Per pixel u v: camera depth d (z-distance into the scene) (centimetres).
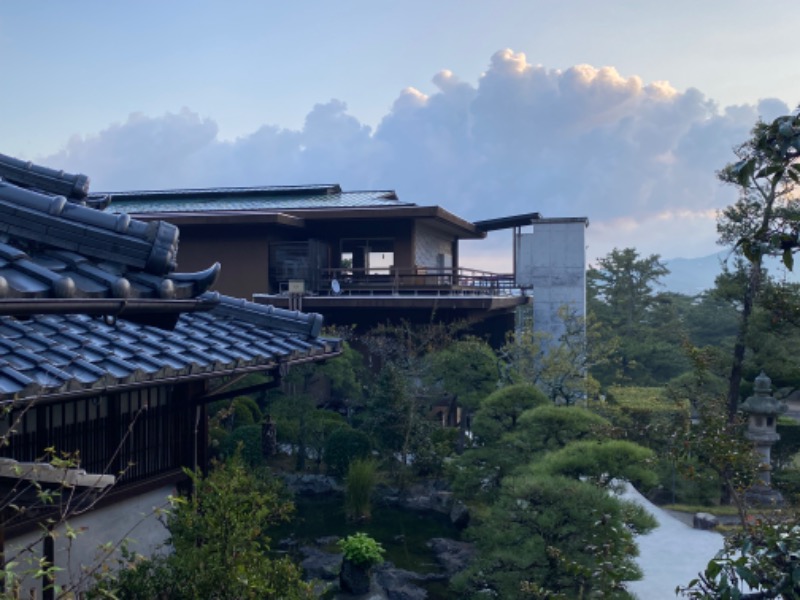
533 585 781
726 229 1633
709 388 1981
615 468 1061
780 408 1673
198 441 793
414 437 1767
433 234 2833
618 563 733
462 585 926
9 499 386
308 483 1727
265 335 708
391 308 2389
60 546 597
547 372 2097
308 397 1902
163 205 2847
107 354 482
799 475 1733
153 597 545
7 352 422
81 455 623
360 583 1155
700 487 1722
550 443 1301
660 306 4222
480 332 3016
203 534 592
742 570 363
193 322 686
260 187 3048
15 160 528
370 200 2730
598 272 4244
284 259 2427
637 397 2203
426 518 1564
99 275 361
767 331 1669
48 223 368
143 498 699
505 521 930
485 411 1430
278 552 1332
